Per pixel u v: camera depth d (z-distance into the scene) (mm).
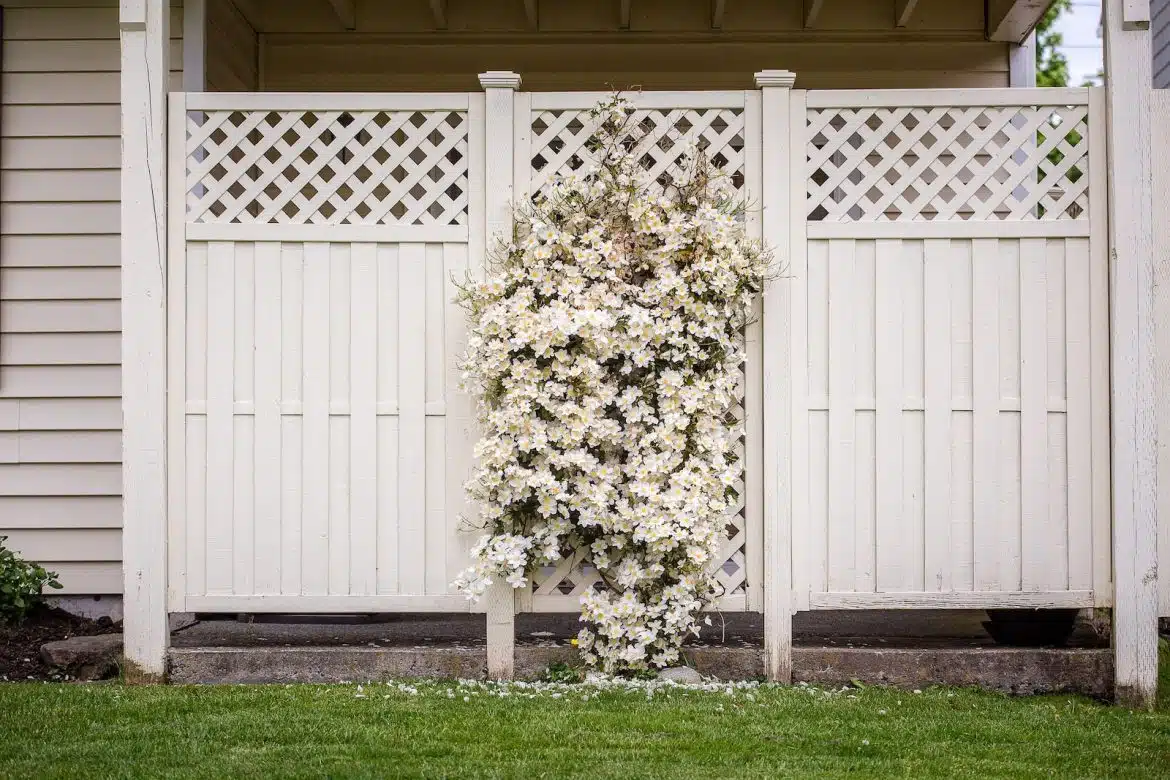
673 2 6449
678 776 2982
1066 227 4211
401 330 4266
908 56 6426
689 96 4273
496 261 4227
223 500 4262
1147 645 4137
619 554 4242
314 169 4324
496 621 4207
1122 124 4184
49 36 5590
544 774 2984
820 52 6453
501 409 4164
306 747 3238
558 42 6480
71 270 5539
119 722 3518
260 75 6508
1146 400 4152
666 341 4141
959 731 3533
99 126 5574
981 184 4258
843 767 3115
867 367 4223
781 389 4191
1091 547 4199
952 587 4199
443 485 4254
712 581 4195
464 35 6477
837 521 4211
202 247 4285
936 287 4223
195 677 4246
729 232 4148
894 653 4219
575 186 4156
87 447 5512
